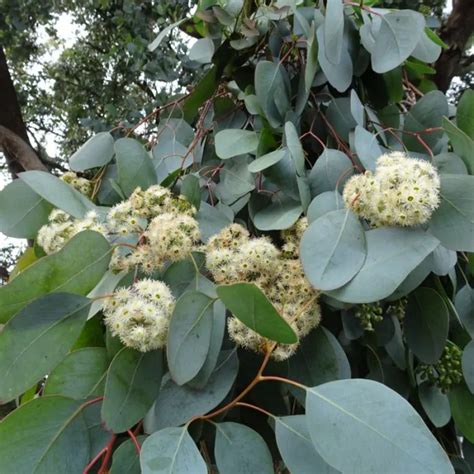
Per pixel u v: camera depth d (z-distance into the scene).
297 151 0.88
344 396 0.64
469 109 0.87
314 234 0.72
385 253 0.69
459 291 0.88
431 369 0.90
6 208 1.00
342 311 0.82
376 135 0.96
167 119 1.21
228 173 1.00
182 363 0.68
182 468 0.60
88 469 0.67
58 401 0.70
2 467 0.65
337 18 0.92
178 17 2.15
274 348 0.70
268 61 1.03
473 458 0.94
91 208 0.94
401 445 0.59
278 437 0.66
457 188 0.73
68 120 3.64
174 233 0.76
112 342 0.75
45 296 0.73
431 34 1.09
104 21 3.17
